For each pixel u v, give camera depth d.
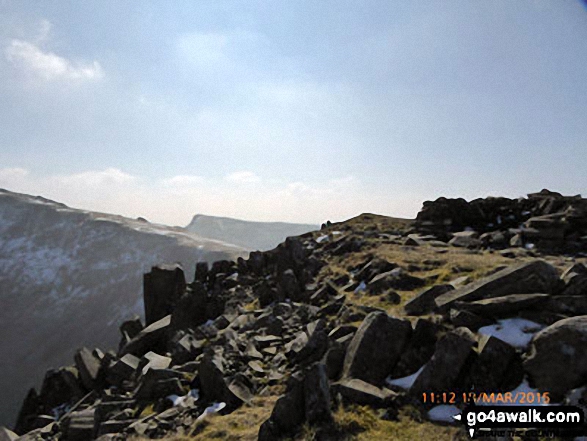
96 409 14.90
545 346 8.51
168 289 34.41
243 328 20.67
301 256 30.53
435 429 7.95
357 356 10.76
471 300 12.06
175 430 11.39
